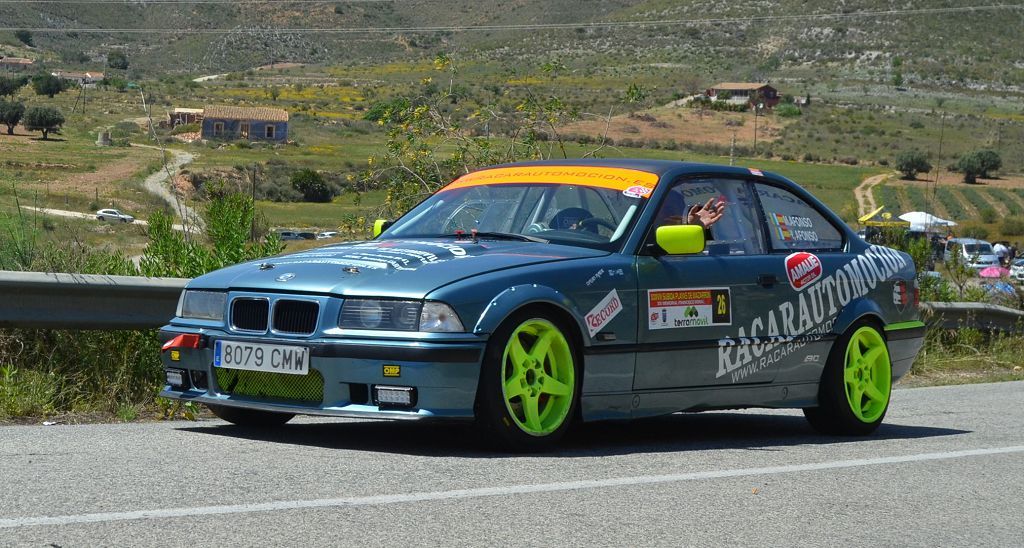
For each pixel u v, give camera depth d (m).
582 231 7.77
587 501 5.64
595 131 104.88
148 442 6.86
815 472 6.87
